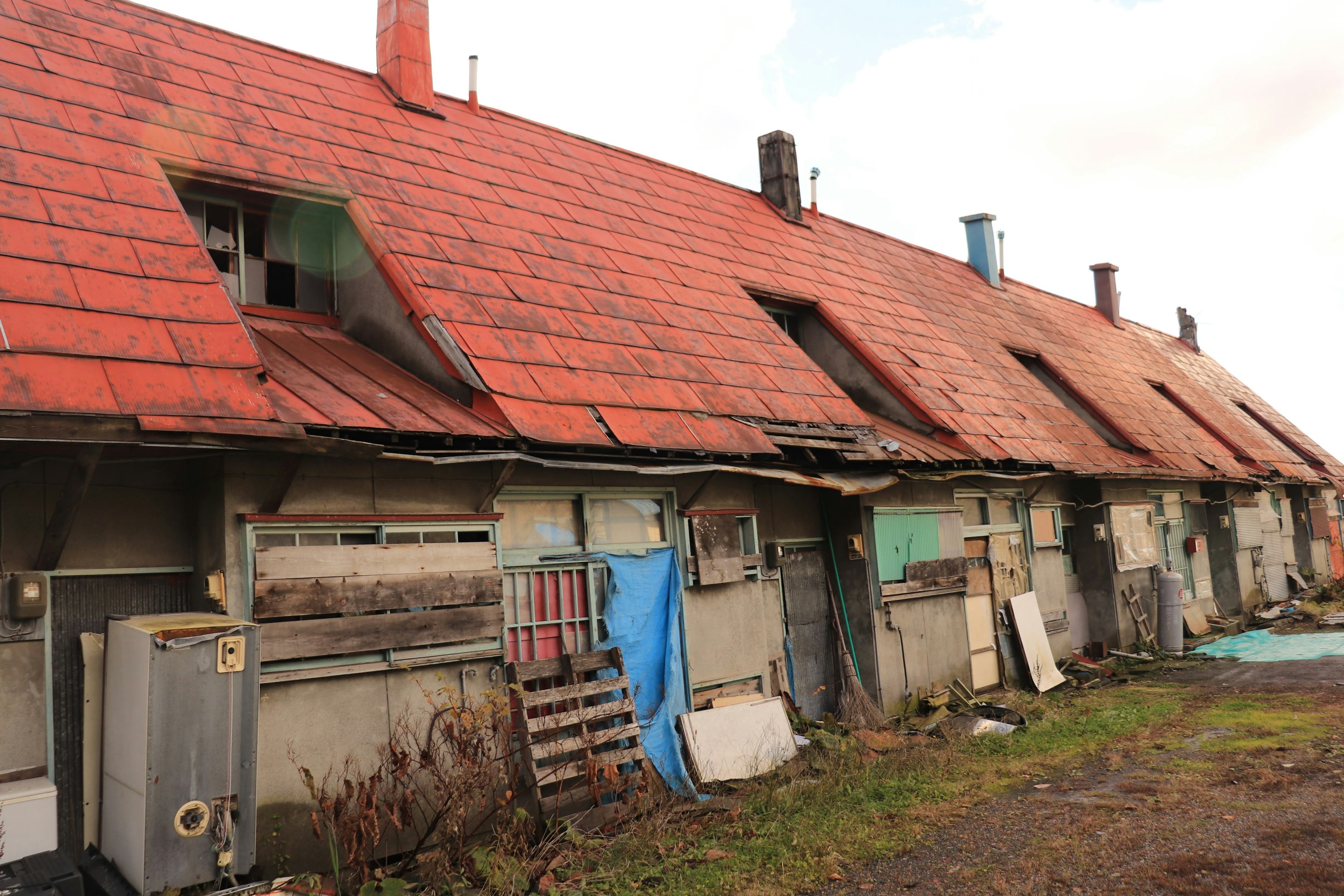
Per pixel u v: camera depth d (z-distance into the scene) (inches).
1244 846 227.0
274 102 389.1
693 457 333.4
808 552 423.8
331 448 233.6
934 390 507.5
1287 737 345.4
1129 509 644.7
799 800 294.7
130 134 309.9
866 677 416.5
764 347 434.3
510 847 245.1
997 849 242.2
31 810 198.5
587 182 495.5
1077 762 332.8
